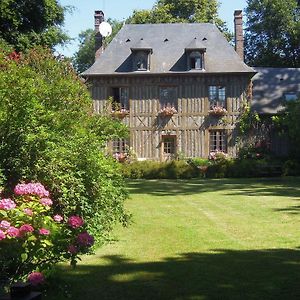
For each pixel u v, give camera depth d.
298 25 36.72
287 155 25.50
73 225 4.75
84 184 6.72
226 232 8.29
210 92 26.02
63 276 5.54
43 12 22.31
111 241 7.45
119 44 27.30
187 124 25.81
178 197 14.27
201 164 24.91
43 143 6.35
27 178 6.29
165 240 7.59
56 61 12.83
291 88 27.83
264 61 38.25
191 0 38.97
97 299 4.80
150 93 25.91
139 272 5.75
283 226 8.88
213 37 27.48
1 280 4.33
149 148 25.91
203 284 5.26
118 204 7.45
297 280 5.39
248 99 25.78
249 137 25.88
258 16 38.81
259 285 5.21
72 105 9.36
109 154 8.90
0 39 19.47
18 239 4.22
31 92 6.65
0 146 6.18
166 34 27.69
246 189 16.69
